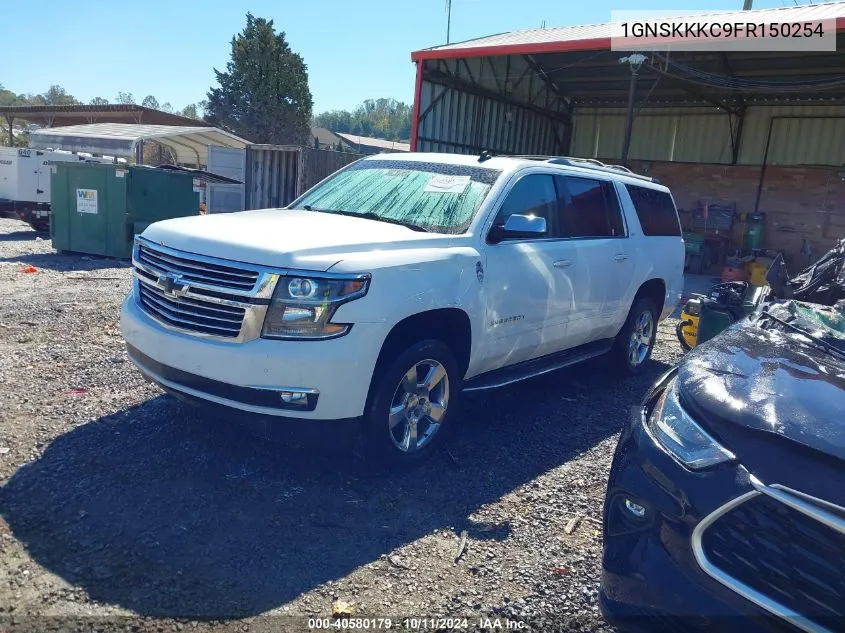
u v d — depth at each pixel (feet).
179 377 13.29
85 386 18.01
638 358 23.36
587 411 19.49
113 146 82.02
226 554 11.04
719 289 24.80
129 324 14.37
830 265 19.16
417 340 14.35
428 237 14.64
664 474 8.86
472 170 17.43
